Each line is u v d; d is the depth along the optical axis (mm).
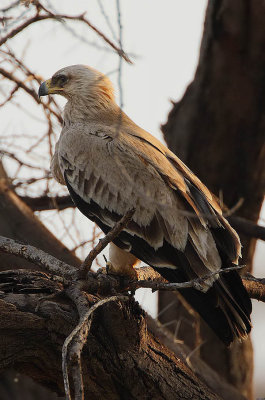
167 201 10266
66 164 11109
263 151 16266
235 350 16406
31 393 13977
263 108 16062
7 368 8586
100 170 10758
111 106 12195
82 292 8492
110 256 10578
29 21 11609
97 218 10844
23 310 8422
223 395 14000
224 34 15805
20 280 8773
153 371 9039
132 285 9156
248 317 9562
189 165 16500
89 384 8930
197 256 9898
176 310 16578
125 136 11008
